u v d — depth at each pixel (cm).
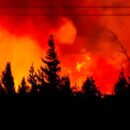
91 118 1647
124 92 1501
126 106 1481
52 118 1722
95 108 1673
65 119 1697
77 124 1653
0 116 1766
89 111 1683
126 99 1486
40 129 1684
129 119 1476
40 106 1803
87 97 1794
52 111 1756
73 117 1695
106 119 1576
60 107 1773
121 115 1495
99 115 1619
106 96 1664
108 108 1602
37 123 1717
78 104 1766
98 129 1570
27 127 1700
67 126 1662
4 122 1727
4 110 1806
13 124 1722
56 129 1662
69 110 1734
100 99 1738
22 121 1733
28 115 1764
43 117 1739
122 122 1481
